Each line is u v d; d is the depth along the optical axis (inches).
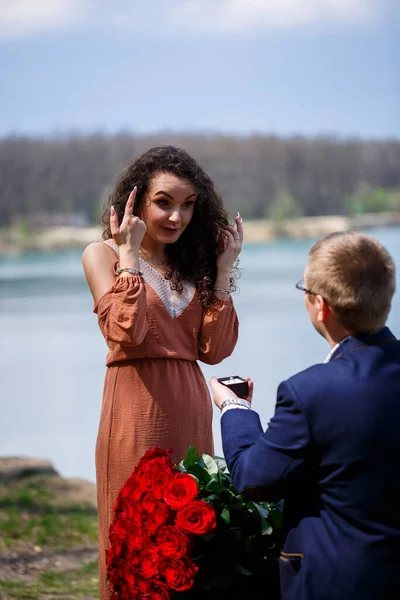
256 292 1349.7
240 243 125.6
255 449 82.9
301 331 827.4
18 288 1657.2
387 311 82.8
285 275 1688.0
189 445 117.3
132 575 91.7
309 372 82.3
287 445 80.4
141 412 115.1
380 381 79.9
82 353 750.5
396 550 77.5
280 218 2719.0
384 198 2721.5
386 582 77.0
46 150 2738.7
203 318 121.8
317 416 79.5
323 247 83.7
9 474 255.8
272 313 1023.0
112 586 97.2
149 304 116.9
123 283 110.9
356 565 77.5
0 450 360.5
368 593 77.0
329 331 84.9
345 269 81.4
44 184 2709.2
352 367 81.1
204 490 95.1
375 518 78.1
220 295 122.2
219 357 122.5
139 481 94.8
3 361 701.3
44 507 230.4
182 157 122.0
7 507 227.5
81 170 2726.4
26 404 481.4
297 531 82.4
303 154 2765.7
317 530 80.7
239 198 2748.5
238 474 83.7
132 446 114.7
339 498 79.3
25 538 205.9
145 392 115.4
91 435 398.0
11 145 2709.2
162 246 123.5
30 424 422.3
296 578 81.3
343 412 78.9
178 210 120.0
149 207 120.2
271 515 92.5
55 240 2669.8
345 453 78.6
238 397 96.0
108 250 120.8
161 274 120.8
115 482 116.0
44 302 1363.2
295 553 81.8
